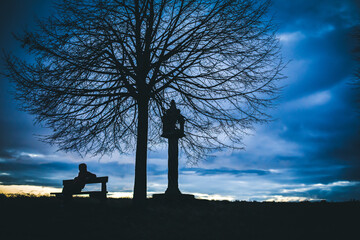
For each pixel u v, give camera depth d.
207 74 9.47
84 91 8.87
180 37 9.52
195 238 5.98
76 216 7.36
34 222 6.73
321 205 9.50
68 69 8.40
